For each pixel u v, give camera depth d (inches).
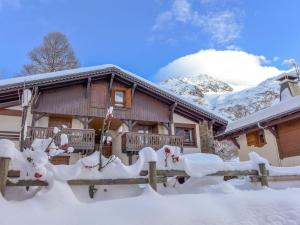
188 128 692.1
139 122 658.2
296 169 269.1
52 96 577.9
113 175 194.9
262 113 684.7
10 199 171.9
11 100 531.2
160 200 175.5
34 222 140.2
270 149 624.1
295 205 192.5
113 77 623.5
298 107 499.2
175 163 220.8
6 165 166.2
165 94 645.9
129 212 157.8
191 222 159.8
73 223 144.2
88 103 605.6
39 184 174.7
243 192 214.1
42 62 1342.3
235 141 734.5
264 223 172.9
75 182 181.9
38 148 209.6
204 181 249.8
